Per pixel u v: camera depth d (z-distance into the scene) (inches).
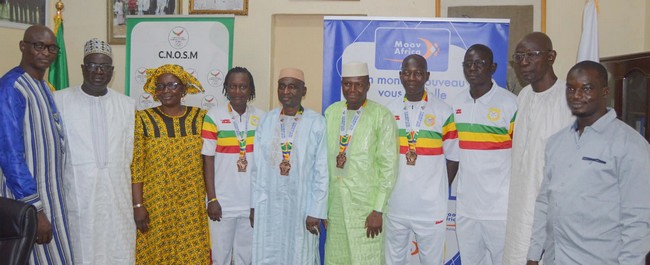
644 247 88.4
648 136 150.3
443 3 203.2
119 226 129.6
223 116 143.8
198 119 140.8
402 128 136.2
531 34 123.6
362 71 126.2
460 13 202.4
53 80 167.8
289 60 222.7
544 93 122.0
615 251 92.2
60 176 122.8
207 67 186.2
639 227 88.2
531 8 199.3
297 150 128.7
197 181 138.3
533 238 106.3
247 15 210.2
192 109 142.2
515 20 200.2
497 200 131.5
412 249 157.4
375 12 205.3
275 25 221.6
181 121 137.9
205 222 141.1
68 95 128.1
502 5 200.8
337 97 159.9
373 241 127.4
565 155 98.0
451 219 155.6
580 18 197.9
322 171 127.3
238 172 143.2
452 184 150.1
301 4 207.9
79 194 125.9
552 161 100.9
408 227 135.0
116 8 212.7
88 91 129.4
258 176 132.3
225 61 185.8
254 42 210.7
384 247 132.5
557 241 99.5
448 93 157.9
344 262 128.3
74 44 217.0
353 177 126.3
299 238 128.3
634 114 157.8
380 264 128.3
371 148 127.0
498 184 131.9
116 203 129.0
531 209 120.5
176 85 135.3
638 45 197.6
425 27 157.2
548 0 198.7
